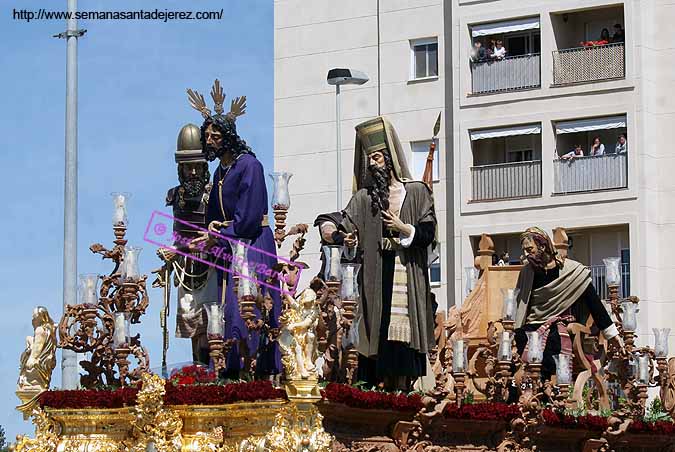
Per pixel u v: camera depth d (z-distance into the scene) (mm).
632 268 43812
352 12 46500
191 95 23312
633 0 44156
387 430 22766
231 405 21312
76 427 22391
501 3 45188
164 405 21422
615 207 43969
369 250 23703
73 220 32094
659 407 28078
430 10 45812
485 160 45781
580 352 26406
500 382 24234
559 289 26266
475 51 45469
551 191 44531
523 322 26297
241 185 23016
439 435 23406
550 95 44688
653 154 44281
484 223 45031
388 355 23672
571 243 44812
